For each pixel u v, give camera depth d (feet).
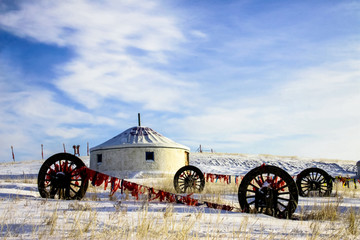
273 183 29.09
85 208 26.07
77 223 18.92
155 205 30.40
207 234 18.31
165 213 23.82
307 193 54.90
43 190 34.63
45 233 16.83
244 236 17.74
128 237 16.72
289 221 25.36
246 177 29.73
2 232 16.92
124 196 38.34
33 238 15.92
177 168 108.27
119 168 103.76
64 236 16.48
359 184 86.22
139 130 113.29
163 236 17.33
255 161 173.27
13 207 25.39
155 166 103.40
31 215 21.80
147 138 110.32
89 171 34.45
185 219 22.67
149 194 34.24
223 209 30.48
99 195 39.11
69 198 34.40
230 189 56.24
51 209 25.03
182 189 54.44
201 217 24.16
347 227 22.86
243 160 174.50
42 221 19.75
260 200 29.43
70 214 22.56
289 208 28.22
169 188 55.16
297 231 20.90
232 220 23.88
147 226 18.20
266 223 23.62
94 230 17.87
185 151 114.62
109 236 16.75
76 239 16.05
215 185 67.36
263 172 29.37
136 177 98.43
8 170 128.57
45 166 35.01
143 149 103.76
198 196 41.06
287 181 28.66
